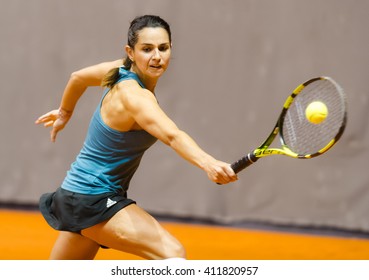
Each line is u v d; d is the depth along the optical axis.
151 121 8.58
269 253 17.45
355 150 20.36
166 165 22.80
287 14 20.98
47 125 12.34
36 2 24.12
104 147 9.55
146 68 9.31
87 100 23.44
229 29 21.69
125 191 10.04
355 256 17.27
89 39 23.48
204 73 22.02
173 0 22.27
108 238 9.34
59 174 24.11
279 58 21.16
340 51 20.36
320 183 20.83
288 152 8.95
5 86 24.64
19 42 24.41
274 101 21.23
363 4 20.03
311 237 20.28
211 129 21.97
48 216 10.09
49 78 24.11
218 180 8.22
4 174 24.86
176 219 22.78
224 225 22.16
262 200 21.64
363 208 20.38
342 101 8.31
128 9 22.88
